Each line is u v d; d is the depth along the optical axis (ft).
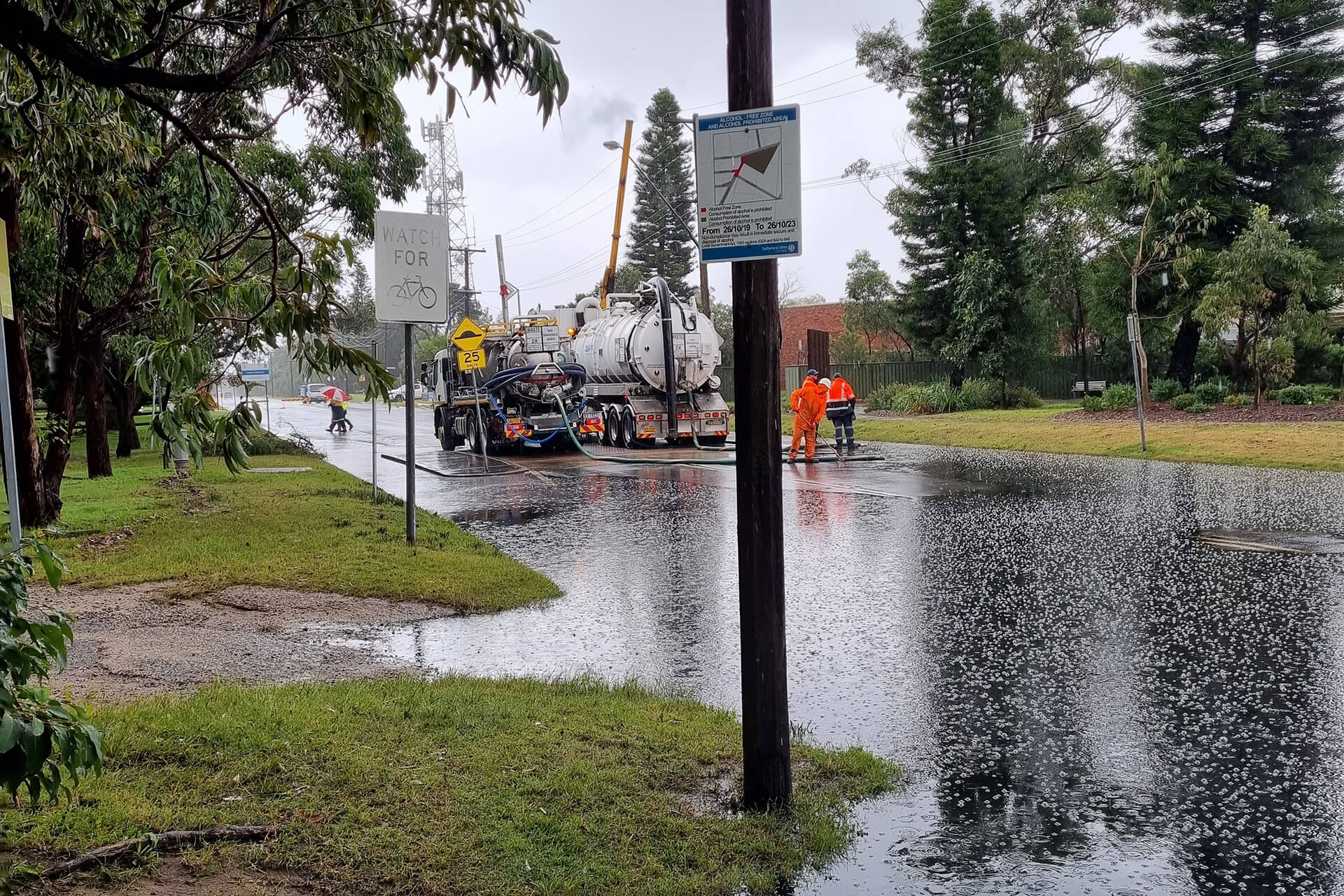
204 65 28.84
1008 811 15.46
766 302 15.12
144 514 48.29
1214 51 111.96
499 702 19.58
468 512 53.36
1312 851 13.98
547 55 13.60
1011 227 131.34
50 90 18.44
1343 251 112.68
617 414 97.96
